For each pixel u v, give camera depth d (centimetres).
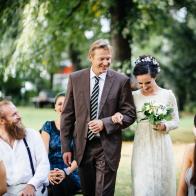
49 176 539
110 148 479
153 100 507
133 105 491
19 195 457
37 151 477
